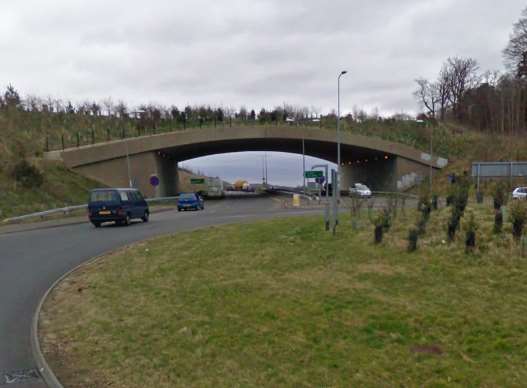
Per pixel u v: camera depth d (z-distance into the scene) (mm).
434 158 49625
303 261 8531
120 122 49406
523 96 59469
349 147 50219
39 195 26969
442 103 79250
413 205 22203
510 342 4398
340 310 5562
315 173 21578
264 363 4191
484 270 6902
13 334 5441
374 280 6871
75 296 7051
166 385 3842
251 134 46531
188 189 73375
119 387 3869
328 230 12047
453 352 4281
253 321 5332
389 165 51719
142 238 14031
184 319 5523
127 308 6168
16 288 7832
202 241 11977
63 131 42531
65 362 4480
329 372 3949
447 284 6410
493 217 11656
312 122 55875
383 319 5184
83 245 12930
